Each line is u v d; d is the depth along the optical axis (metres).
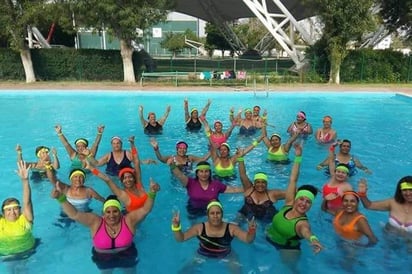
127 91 19.38
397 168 8.76
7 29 22.20
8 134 11.82
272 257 5.03
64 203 4.79
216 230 4.95
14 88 20.22
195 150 10.23
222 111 15.77
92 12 21.09
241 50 39.28
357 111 16.02
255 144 8.52
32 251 5.16
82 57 24.42
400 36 27.88
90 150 8.48
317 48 24.50
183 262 4.93
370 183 7.80
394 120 14.28
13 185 7.55
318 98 19.14
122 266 4.86
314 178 8.05
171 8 23.25
